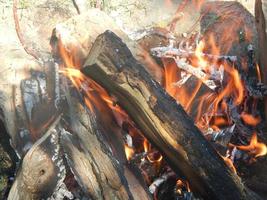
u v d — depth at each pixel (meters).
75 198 0.69
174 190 0.70
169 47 0.85
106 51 0.63
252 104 0.86
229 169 0.63
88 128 0.66
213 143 0.76
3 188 0.78
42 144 0.67
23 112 0.74
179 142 0.62
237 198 0.61
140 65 0.64
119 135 0.70
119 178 0.63
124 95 0.64
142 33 0.91
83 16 0.85
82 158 0.65
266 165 0.78
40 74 0.78
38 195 0.67
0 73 0.79
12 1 1.06
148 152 0.72
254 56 0.91
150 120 0.63
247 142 0.81
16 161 0.81
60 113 0.70
